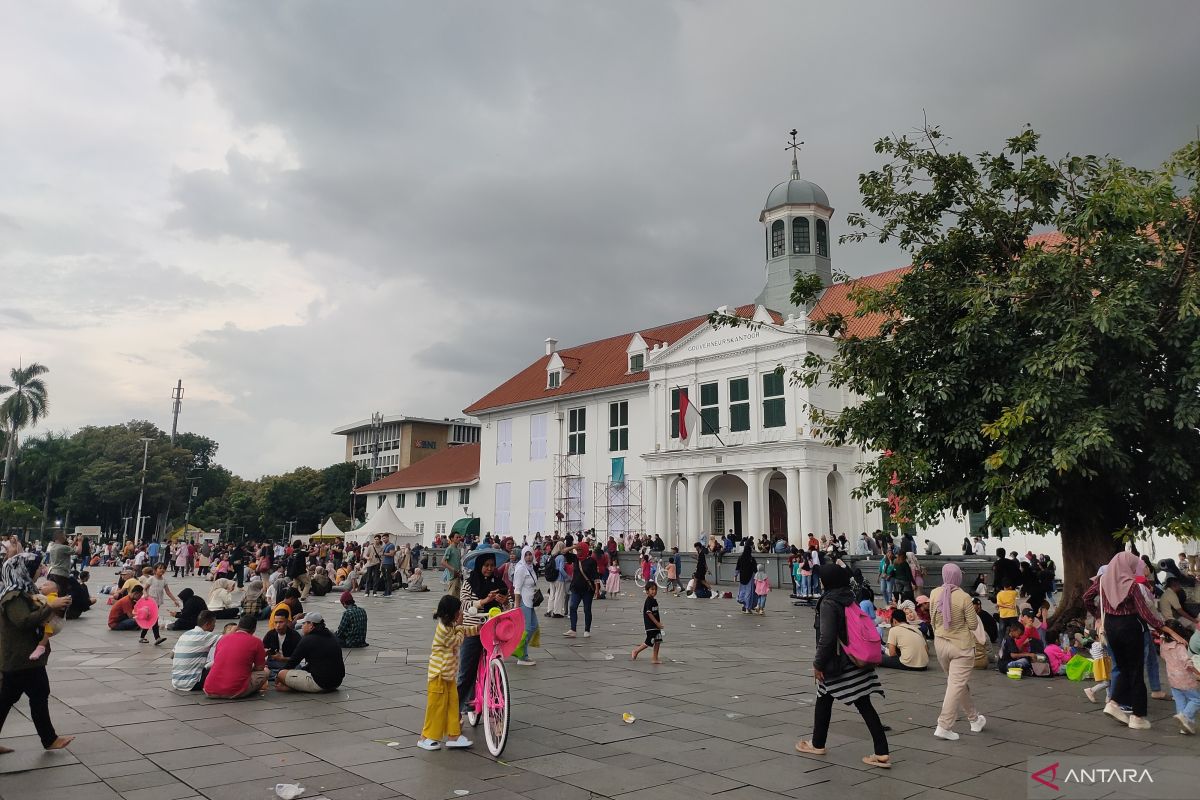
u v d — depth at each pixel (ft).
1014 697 33.63
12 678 23.53
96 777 21.67
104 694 33.45
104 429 310.86
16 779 21.40
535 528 159.74
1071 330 38.14
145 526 302.66
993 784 21.42
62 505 281.95
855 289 49.98
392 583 94.07
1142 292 38.14
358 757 23.93
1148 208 39.88
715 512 135.23
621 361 155.84
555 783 21.49
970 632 26.66
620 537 141.08
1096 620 37.35
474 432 360.69
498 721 24.45
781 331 117.91
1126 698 28.32
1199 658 27.14
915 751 24.89
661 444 133.80
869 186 48.70
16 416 268.41
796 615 69.41
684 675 38.99
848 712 30.50
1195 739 26.35
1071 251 42.11
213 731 27.07
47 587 59.47
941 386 43.62
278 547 142.92
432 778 21.84
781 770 22.76
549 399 158.20
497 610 29.07
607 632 56.75
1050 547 99.55
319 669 33.42
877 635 23.73
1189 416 36.94
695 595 87.86
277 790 20.43
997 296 41.24
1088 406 39.27
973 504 45.83
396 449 346.13
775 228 142.51
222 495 376.48
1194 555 82.84
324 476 333.83
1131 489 42.96
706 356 128.77
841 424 49.47
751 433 121.19
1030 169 44.96
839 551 82.17
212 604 60.08
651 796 20.47
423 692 34.19
